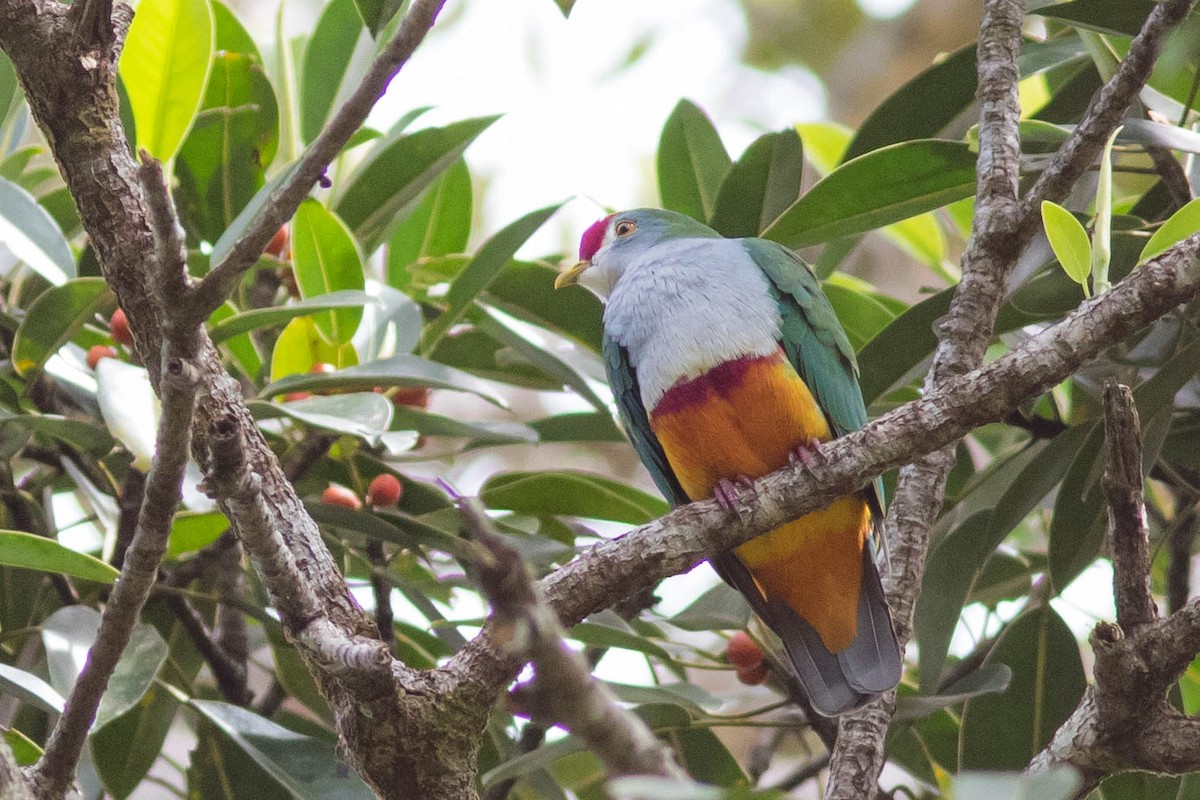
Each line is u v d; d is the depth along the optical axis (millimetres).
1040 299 8062
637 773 3072
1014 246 6832
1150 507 9320
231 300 9109
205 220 9109
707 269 7816
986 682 7477
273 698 9234
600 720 3078
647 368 7691
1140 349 8211
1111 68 7809
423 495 8500
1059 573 7734
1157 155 8023
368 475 8523
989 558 8758
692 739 8961
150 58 7777
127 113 7992
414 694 5520
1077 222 5938
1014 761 7789
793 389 7398
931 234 10469
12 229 7953
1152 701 5590
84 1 5711
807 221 7777
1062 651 7949
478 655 5570
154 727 8250
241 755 8172
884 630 6883
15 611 8250
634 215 9484
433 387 7324
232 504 4977
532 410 17141
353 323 8258
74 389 8344
